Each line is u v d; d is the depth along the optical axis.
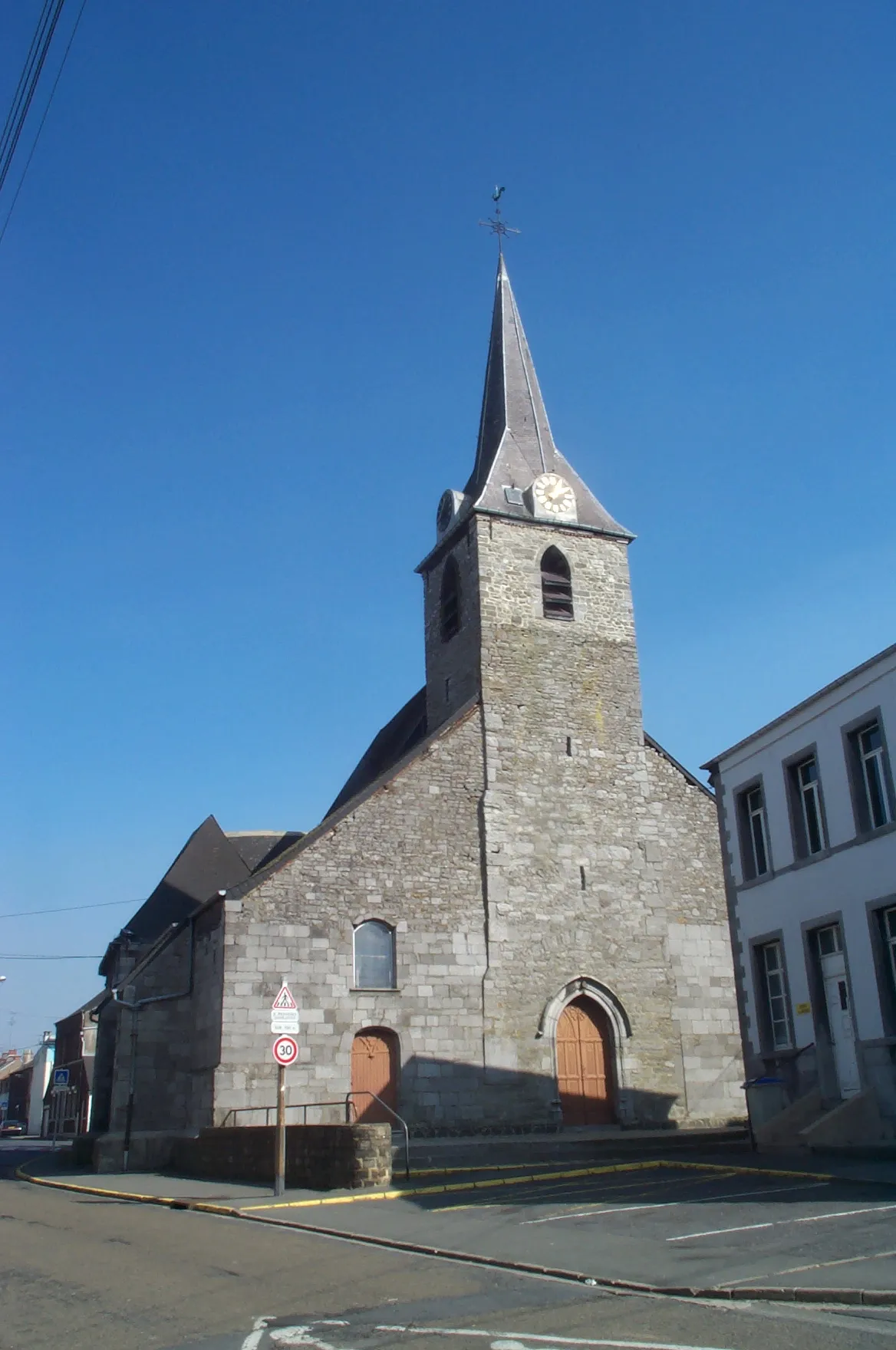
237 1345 8.18
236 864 36.81
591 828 29.67
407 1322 8.79
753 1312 8.90
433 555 33.75
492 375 36.84
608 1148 22.44
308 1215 15.51
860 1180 15.69
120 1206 18.06
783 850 22.89
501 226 39.56
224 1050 24.59
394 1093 25.81
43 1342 8.48
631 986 28.66
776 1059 22.50
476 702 29.81
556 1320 8.72
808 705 22.30
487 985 27.23
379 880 27.05
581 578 32.22
